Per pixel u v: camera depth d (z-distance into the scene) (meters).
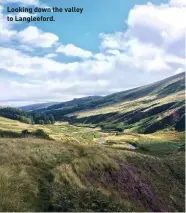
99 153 41.38
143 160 49.88
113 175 37.62
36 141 42.59
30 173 27.06
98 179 34.50
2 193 19.58
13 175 24.02
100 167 37.19
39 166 30.34
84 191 26.75
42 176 27.77
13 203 18.86
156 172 48.66
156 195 40.88
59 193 24.55
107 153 44.41
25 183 23.66
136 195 37.22
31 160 31.02
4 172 23.52
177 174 53.00
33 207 20.84
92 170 35.62
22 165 27.84
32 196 22.72
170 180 49.22
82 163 35.09
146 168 47.69
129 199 35.06
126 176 39.44
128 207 27.77
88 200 25.31
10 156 30.31
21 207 19.11
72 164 33.84
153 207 37.44
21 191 22.11
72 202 23.56
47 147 38.16
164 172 50.88
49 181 27.36
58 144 42.59
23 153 32.12
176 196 44.62
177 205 42.06
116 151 48.41
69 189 26.25
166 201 41.28
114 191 34.16
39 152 34.19
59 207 22.31
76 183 29.47
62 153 36.62
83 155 39.38
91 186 30.17
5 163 27.42
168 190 44.94
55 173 29.11
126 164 44.16
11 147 34.12
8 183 21.89
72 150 39.62
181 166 56.72
